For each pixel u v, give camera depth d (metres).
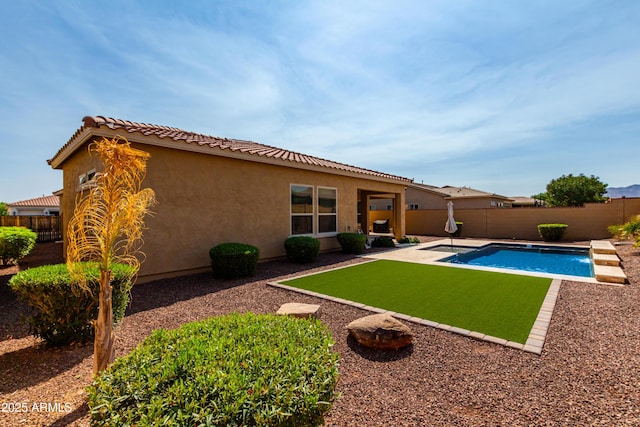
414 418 2.67
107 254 2.93
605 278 7.38
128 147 3.14
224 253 7.76
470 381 3.24
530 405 2.82
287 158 10.38
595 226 17.20
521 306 5.55
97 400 1.70
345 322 4.94
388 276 8.21
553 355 3.74
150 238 7.47
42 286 3.76
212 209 8.67
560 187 38.81
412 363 3.64
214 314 5.32
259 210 9.93
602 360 3.60
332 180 12.88
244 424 1.57
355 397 2.98
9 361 3.69
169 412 1.58
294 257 10.07
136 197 3.13
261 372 1.85
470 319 4.95
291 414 1.66
